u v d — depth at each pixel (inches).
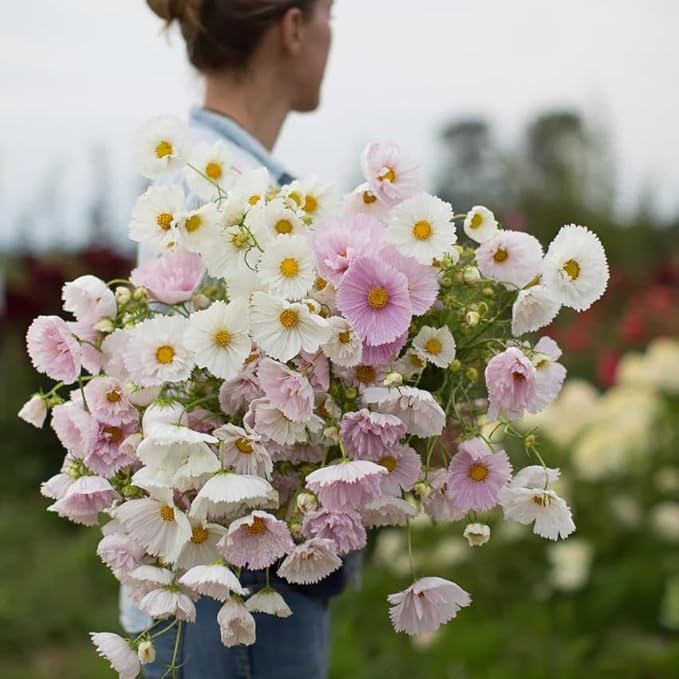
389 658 132.1
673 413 157.8
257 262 56.3
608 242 404.5
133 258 244.1
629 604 137.3
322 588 68.4
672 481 151.9
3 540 195.0
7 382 235.3
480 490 57.1
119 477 58.6
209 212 56.8
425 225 56.8
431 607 57.9
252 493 51.8
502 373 54.6
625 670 122.7
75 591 170.4
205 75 76.6
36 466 229.1
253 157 72.8
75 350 57.0
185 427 53.2
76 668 146.8
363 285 54.6
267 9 73.4
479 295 60.0
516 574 147.2
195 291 61.7
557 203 409.7
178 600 54.2
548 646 128.8
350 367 55.6
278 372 53.9
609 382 190.7
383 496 55.3
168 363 55.3
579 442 154.6
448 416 60.7
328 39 77.9
